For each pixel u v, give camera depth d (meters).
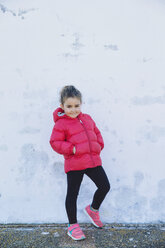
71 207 2.29
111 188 2.65
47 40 2.62
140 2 2.63
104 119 2.64
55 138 2.27
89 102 2.64
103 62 2.63
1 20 2.62
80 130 2.30
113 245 2.20
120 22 2.63
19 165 2.63
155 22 2.64
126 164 2.65
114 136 2.65
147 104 2.64
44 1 2.61
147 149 2.65
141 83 2.64
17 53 2.62
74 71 2.63
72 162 2.27
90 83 2.64
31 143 2.63
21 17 2.62
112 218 2.63
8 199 2.63
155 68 2.64
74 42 2.62
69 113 2.29
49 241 2.27
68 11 2.61
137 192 2.64
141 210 2.64
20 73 2.63
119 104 2.64
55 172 2.64
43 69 2.63
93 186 2.65
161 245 2.19
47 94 2.64
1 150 2.63
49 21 2.62
